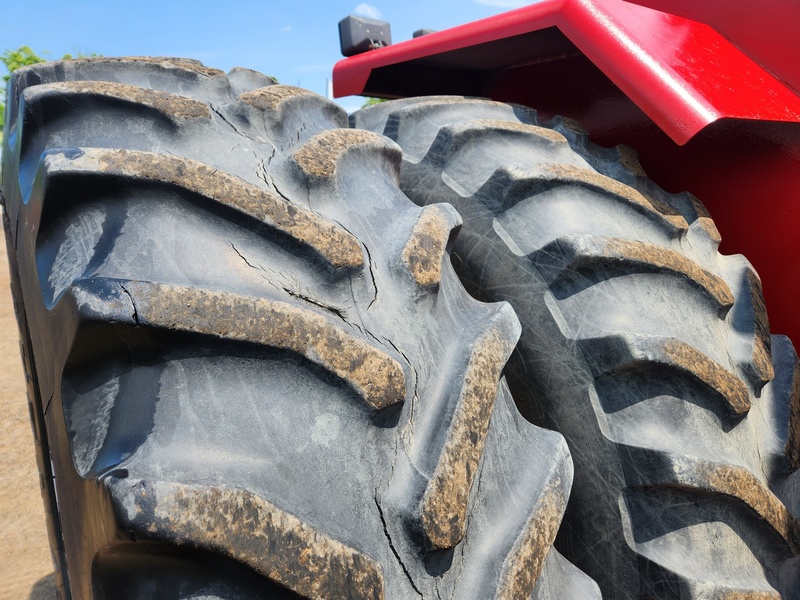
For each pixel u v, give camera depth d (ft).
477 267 3.81
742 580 3.13
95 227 2.61
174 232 2.55
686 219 4.08
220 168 2.88
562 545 3.54
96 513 2.16
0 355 12.59
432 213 3.13
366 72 5.81
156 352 2.29
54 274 2.66
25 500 7.87
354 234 2.90
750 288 3.82
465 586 2.45
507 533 2.62
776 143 3.78
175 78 3.46
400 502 2.36
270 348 2.30
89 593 2.52
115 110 3.04
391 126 4.57
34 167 3.15
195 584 2.07
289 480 2.20
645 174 4.17
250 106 3.28
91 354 2.41
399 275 2.84
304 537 2.07
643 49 3.56
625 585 3.23
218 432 2.21
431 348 2.76
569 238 3.43
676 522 3.14
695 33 3.93
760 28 3.86
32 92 3.04
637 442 3.17
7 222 4.29
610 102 4.64
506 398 3.07
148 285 2.26
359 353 2.39
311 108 3.75
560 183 3.74
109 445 2.24
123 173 2.57
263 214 2.59
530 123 4.51
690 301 3.56
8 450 9.04
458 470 2.44
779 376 3.74
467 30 4.74
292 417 2.31
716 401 3.27
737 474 3.12
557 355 3.45
